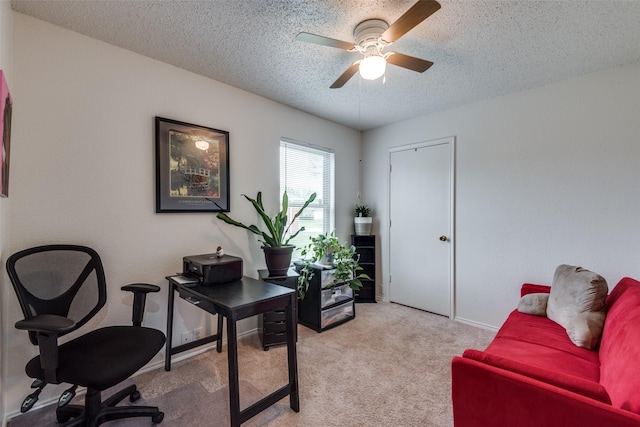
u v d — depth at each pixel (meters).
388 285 3.83
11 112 1.58
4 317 1.59
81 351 1.46
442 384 1.98
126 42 1.98
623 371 1.06
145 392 1.87
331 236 3.29
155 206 2.20
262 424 1.60
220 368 2.18
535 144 2.65
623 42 1.94
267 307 1.68
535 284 2.63
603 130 2.33
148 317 2.17
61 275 1.79
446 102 3.04
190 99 2.38
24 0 1.57
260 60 2.21
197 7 1.63
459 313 3.15
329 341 2.65
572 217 2.48
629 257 2.23
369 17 1.71
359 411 1.71
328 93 2.82
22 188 1.68
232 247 2.67
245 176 2.77
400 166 3.68
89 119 1.91
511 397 1.08
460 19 1.72
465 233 3.10
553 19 1.71
